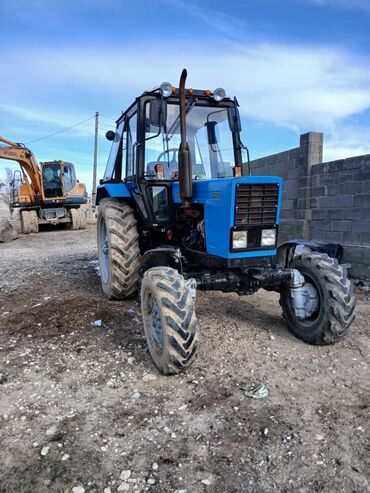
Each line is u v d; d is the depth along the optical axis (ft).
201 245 12.66
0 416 8.66
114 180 17.90
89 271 22.94
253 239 11.18
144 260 13.50
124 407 8.91
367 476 6.73
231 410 8.70
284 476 6.79
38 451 7.52
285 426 8.11
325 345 11.83
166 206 14.16
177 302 9.73
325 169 20.12
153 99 12.87
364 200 18.16
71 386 9.85
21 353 11.80
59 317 14.62
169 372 9.97
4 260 28.07
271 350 11.64
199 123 14.58
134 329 13.26
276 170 23.88
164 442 7.72
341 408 8.70
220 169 14.74
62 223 57.21
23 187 52.95
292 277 11.78
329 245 19.52
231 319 14.20
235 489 6.55
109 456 7.36
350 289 11.32
